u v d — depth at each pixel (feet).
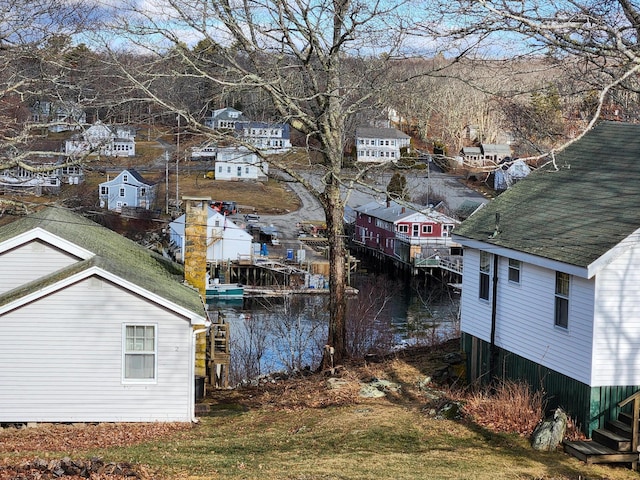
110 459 51.60
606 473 51.72
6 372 64.95
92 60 81.10
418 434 60.18
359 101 85.15
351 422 64.49
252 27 81.71
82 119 83.15
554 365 62.59
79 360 65.77
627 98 104.83
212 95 90.74
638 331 57.77
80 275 64.75
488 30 48.39
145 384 66.85
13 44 68.80
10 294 66.95
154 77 77.77
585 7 52.54
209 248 234.38
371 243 286.25
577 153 78.02
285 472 48.93
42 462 45.73
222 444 59.06
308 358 128.47
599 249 57.06
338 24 81.82
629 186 65.72
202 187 303.89
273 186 329.93
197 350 82.07
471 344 77.05
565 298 61.26
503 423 61.41
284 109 87.56
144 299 66.18
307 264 228.63
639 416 54.54
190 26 78.54
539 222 68.69
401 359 87.97
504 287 70.59
